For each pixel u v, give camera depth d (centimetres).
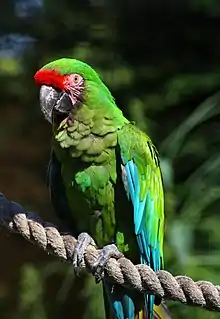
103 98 684
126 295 682
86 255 623
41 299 1168
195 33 1133
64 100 681
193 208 1025
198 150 1080
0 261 1284
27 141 1272
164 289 579
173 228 1001
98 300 1040
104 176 676
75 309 1179
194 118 1056
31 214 600
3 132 1267
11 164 1277
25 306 1166
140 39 1149
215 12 1106
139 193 686
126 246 696
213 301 571
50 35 1189
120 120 690
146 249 699
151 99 1132
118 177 679
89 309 1055
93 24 1165
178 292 576
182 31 1137
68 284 1148
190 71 1138
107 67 1151
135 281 594
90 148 671
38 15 1205
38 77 688
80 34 1172
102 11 1165
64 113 682
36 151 1273
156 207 710
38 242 598
